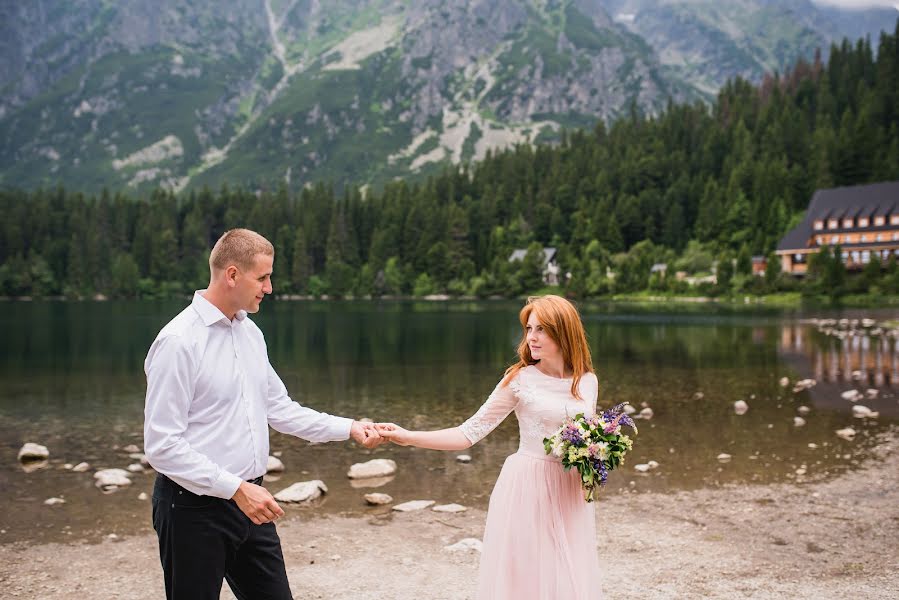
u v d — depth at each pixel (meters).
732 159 155.75
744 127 165.38
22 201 150.62
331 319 65.88
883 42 169.75
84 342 38.91
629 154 171.00
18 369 25.83
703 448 11.62
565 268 132.00
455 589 5.81
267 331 48.38
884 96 164.12
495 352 32.22
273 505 3.52
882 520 7.70
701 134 176.50
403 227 157.50
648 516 7.96
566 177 169.00
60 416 15.72
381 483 9.52
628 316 65.62
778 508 8.22
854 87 180.12
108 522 7.82
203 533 3.55
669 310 77.81
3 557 6.69
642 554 6.68
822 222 116.25
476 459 10.94
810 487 9.14
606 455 3.96
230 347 3.71
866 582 5.82
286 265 154.25
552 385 4.30
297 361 28.36
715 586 5.79
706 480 9.56
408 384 21.28
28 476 10.05
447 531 7.44
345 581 6.01
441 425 14.52
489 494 8.96
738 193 138.62
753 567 6.26
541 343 4.34
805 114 171.50
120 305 109.50
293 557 6.64
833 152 140.12
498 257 145.38
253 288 3.67
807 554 6.60
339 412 16.12
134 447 12.21
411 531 7.44
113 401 18.03
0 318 67.38
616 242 145.88
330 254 152.38
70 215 151.00
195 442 3.58
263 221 162.25
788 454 11.12
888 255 108.38
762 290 101.25
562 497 4.20
